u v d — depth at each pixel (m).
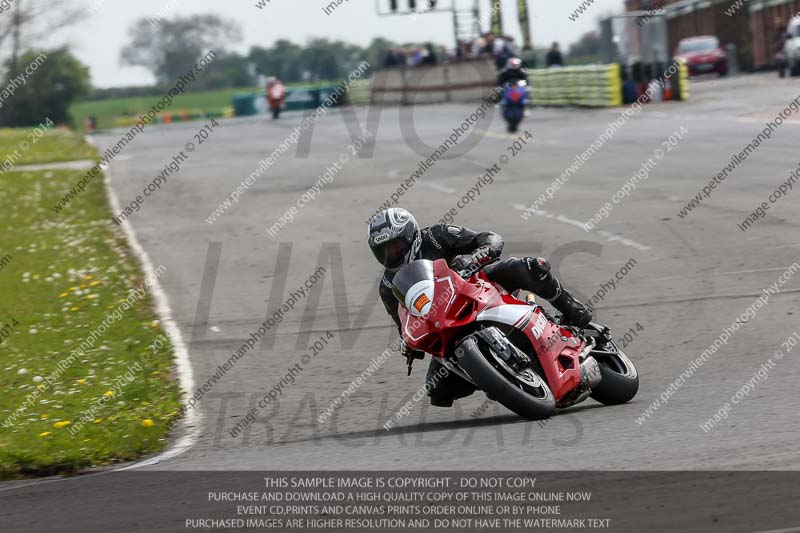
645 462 19.23
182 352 35.78
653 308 36.44
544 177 76.06
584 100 144.62
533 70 162.75
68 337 39.12
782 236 46.47
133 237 64.50
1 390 32.41
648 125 106.00
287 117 192.62
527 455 20.67
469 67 176.25
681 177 67.94
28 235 67.56
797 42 149.25
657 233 50.25
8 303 46.31
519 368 23.03
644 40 137.12
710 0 199.50
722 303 36.03
